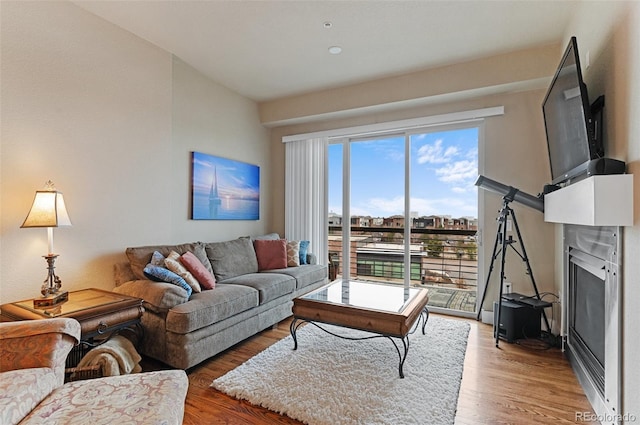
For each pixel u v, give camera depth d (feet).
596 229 6.10
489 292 11.50
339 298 8.76
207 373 7.63
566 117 6.82
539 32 9.29
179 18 8.71
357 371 7.48
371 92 12.71
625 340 5.00
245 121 14.43
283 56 10.80
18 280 7.20
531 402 6.50
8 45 7.00
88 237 8.46
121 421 3.62
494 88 10.86
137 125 9.66
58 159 7.84
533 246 10.93
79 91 8.25
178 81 11.25
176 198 11.22
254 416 6.03
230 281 10.55
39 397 4.08
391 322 7.34
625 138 5.14
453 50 10.33
